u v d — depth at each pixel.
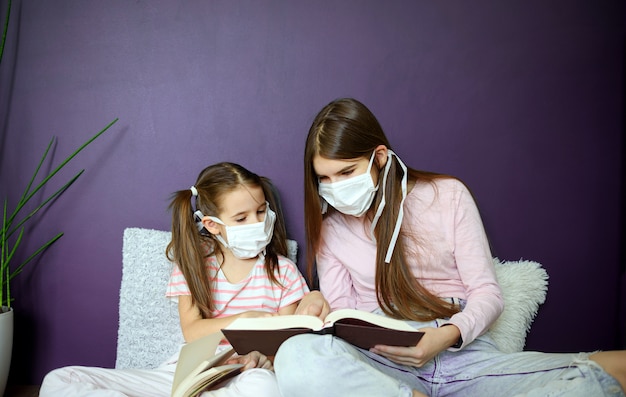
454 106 1.84
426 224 1.47
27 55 1.89
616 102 1.83
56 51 1.88
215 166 1.63
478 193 1.85
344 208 1.45
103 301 1.90
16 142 1.89
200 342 1.32
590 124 1.84
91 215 1.89
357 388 1.10
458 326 1.26
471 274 1.43
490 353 1.32
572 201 1.84
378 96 1.84
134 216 1.88
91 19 1.87
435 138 1.84
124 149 1.88
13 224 1.89
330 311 1.57
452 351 1.31
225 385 1.34
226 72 1.86
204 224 1.61
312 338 1.14
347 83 1.84
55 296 1.90
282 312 1.64
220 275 1.65
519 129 1.84
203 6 1.85
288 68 1.85
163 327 1.74
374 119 1.46
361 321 1.18
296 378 1.12
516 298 1.71
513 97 1.84
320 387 1.11
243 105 1.86
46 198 1.89
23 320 1.90
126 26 1.87
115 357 1.90
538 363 1.19
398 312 1.45
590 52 1.83
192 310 1.61
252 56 1.85
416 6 1.83
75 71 1.88
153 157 1.88
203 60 1.86
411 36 1.83
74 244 1.89
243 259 1.67
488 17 1.83
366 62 1.84
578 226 1.85
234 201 1.56
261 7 1.84
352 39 1.84
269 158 1.86
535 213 1.85
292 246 1.81
